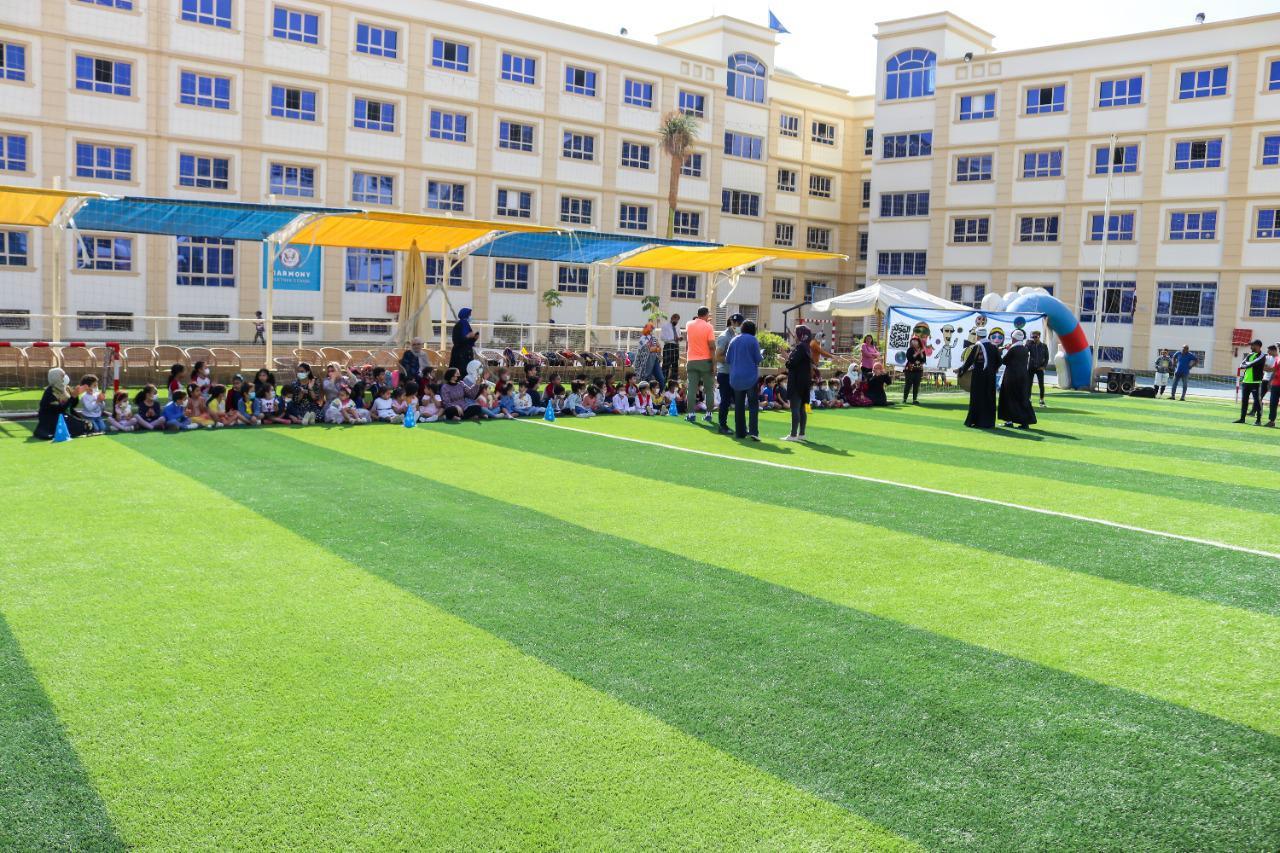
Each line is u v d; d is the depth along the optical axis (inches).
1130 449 635.5
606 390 757.9
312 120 1691.7
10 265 1457.9
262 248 1642.5
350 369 778.2
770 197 2337.6
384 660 223.5
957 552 333.4
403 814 160.2
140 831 154.0
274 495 394.6
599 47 1990.7
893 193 2219.5
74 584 272.2
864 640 244.4
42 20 1448.1
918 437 665.0
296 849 150.3
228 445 524.7
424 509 377.1
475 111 1851.6
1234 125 1792.6
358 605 260.8
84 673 212.1
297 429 603.8
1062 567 317.4
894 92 2208.4
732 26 2219.5
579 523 361.1
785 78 2359.7
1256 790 173.5
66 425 528.1
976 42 2217.0
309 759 177.2
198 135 1588.3
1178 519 400.8
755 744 187.0
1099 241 1941.4
